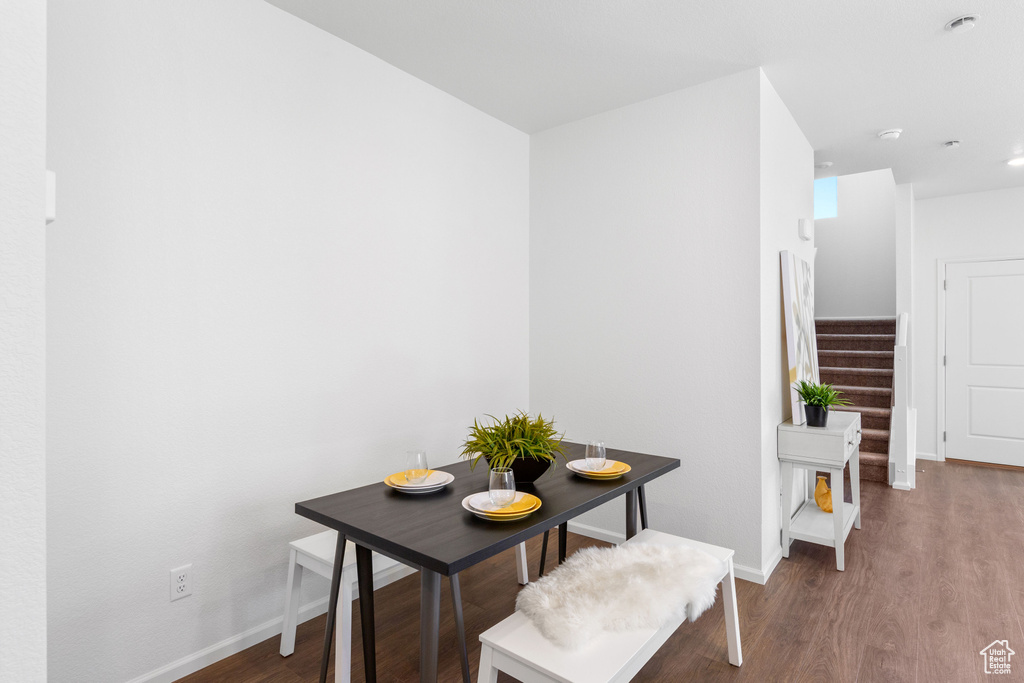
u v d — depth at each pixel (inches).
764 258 114.0
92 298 71.7
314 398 97.8
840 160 168.9
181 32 80.0
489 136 136.6
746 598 104.3
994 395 206.2
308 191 96.7
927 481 185.2
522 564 111.4
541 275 147.4
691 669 82.0
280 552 93.4
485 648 59.9
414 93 116.6
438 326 122.5
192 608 82.4
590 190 137.6
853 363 216.5
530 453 78.5
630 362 130.6
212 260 83.7
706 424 119.2
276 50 91.9
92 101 71.3
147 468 77.2
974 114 134.5
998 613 97.0
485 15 95.0
